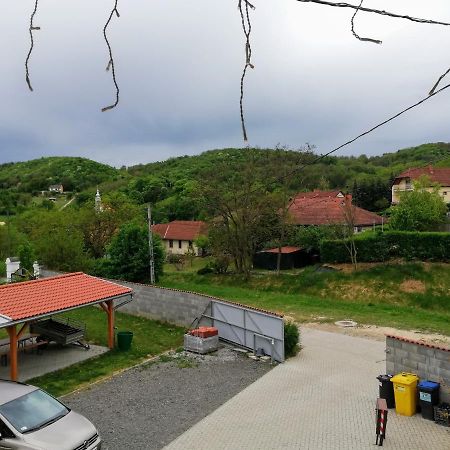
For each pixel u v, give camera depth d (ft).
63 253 120.88
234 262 131.54
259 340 63.62
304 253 130.31
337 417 43.01
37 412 35.40
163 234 197.77
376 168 337.11
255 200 123.34
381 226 142.51
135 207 178.50
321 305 95.25
